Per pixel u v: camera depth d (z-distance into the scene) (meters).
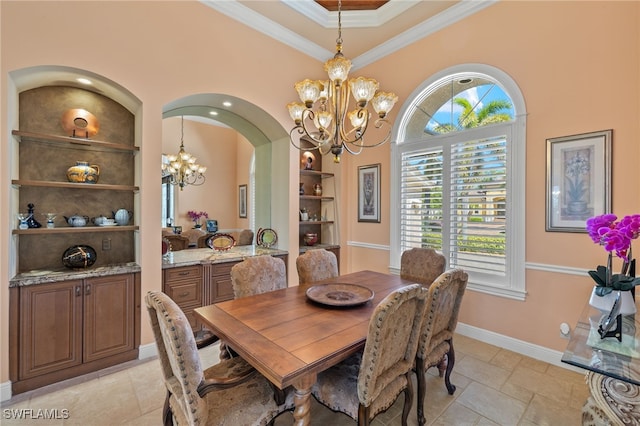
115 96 2.88
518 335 2.91
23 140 2.54
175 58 2.96
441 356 2.07
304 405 1.39
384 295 2.30
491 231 3.09
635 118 2.28
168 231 6.71
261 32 3.60
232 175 8.70
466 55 3.27
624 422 1.40
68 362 2.41
